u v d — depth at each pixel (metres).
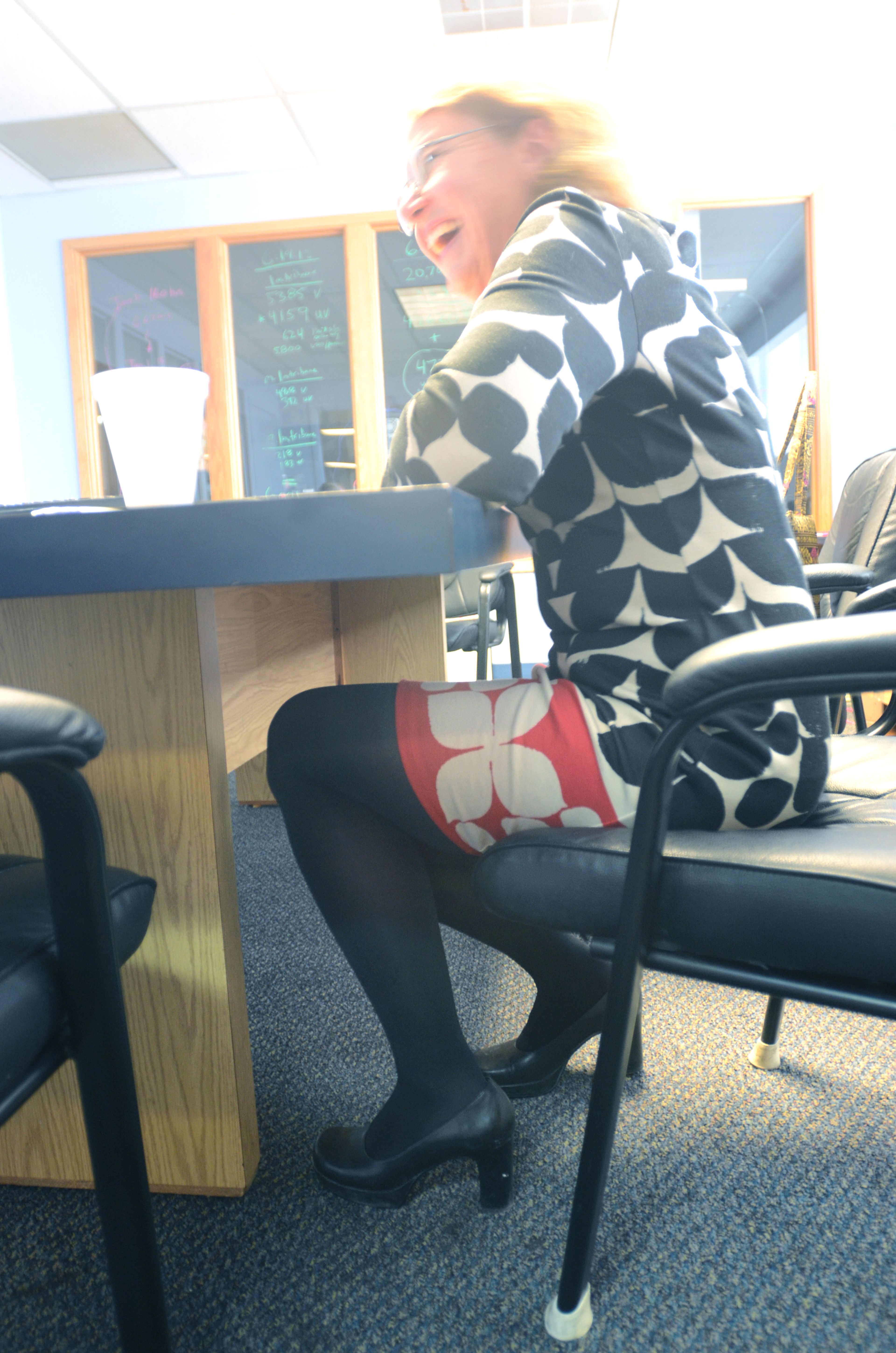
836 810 0.72
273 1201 0.82
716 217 4.63
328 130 4.18
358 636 1.85
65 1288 0.72
